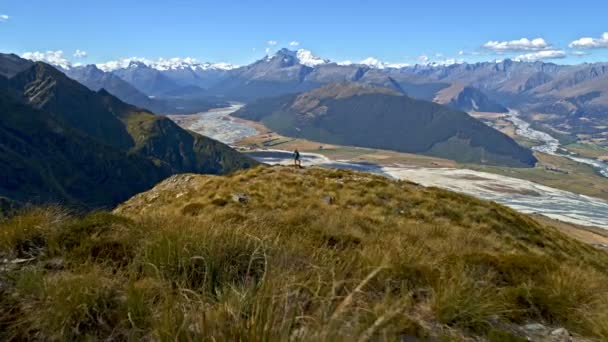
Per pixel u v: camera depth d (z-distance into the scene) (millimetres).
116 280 5312
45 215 7535
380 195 24453
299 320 4242
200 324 4023
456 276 6594
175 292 5199
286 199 22203
